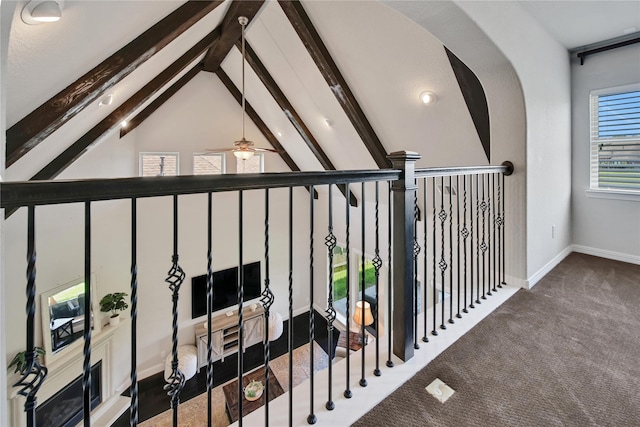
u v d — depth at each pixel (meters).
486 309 2.23
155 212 5.59
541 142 2.77
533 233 2.69
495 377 1.53
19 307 3.65
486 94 2.63
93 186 0.77
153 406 4.91
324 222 7.32
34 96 1.81
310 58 3.64
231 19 3.44
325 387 1.47
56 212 4.18
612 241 3.36
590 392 1.43
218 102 5.99
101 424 4.66
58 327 4.20
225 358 6.02
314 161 6.26
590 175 3.46
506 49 2.24
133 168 5.21
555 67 3.00
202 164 5.92
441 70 2.76
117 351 5.09
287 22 3.34
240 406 1.16
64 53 1.64
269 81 4.55
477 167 2.21
